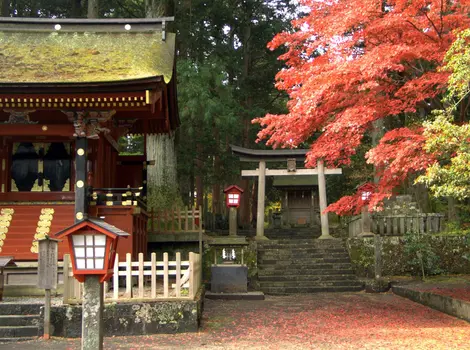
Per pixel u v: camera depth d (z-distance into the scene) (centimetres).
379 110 1110
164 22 1585
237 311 1313
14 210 1414
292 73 1216
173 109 1620
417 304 1415
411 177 2339
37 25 1573
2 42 1489
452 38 1079
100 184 1415
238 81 3120
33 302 1039
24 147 1461
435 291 1387
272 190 3912
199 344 896
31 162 1456
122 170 1738
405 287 1584
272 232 2892
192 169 3014
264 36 3100
